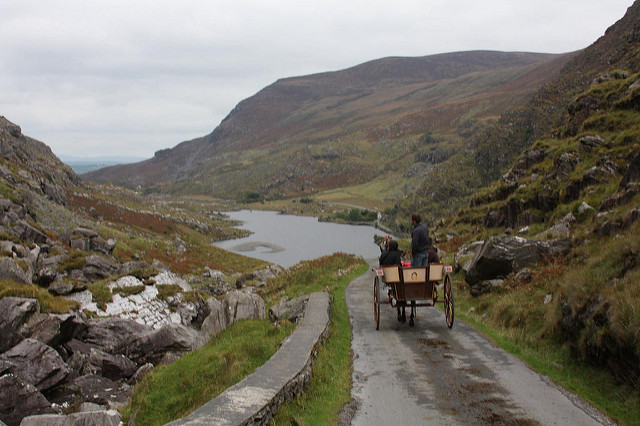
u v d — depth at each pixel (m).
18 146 114.00
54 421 9.41
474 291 16.28
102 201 121.62
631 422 6.50
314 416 6.79
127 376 17.61
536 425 6.45
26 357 15.45
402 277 11.59
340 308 15.46
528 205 29.56
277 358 8.20
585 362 8.67
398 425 6.55
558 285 12.05
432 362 9.40
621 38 120.25
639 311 7.41
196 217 197.75
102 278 33.44
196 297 27.70
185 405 8.68
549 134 41.66
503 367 9.00
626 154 22.98
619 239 11.25
